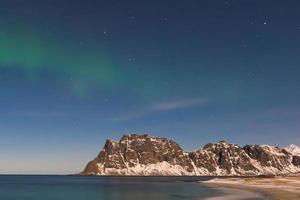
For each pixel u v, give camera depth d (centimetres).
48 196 11588
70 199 10106
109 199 9675
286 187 12419
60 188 17162
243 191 11338
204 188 14550
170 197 9919
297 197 8356
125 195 11156
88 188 16712
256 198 8450
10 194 12812
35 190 15462
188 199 8938
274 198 8219
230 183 18000
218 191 11962
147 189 14862
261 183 15675
